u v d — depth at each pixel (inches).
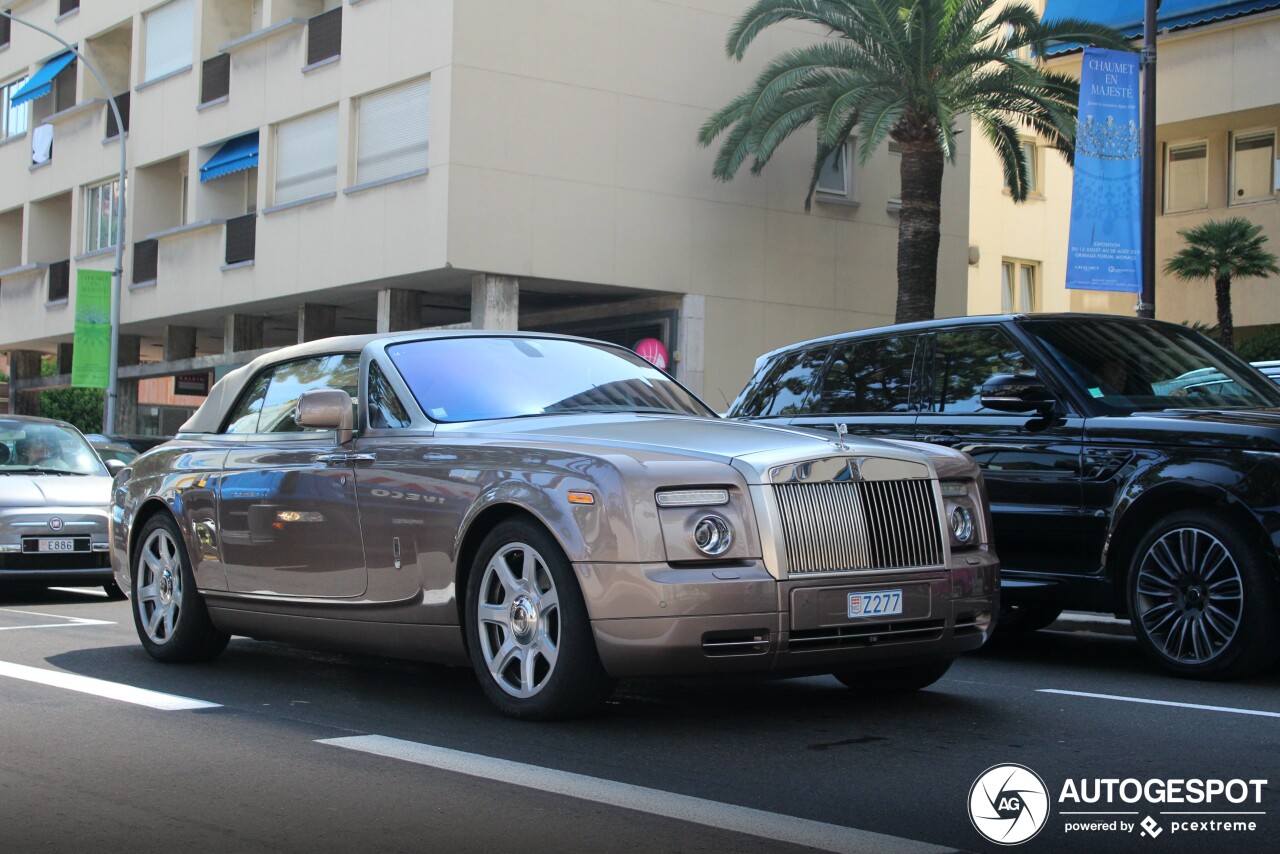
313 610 270.2
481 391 265.4
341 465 263.0
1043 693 273.7
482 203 1026.7
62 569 476.7
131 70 1408.7
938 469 238.4
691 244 1133.1
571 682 223.6
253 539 282.7
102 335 1280.8
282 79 1182.9
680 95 1123.3
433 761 204.2
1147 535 306.0
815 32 1194.6
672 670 213.5
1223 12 1034.1
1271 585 288.0
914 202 1039.6
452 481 240.7
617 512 214.8
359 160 1105.4
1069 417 321.1
